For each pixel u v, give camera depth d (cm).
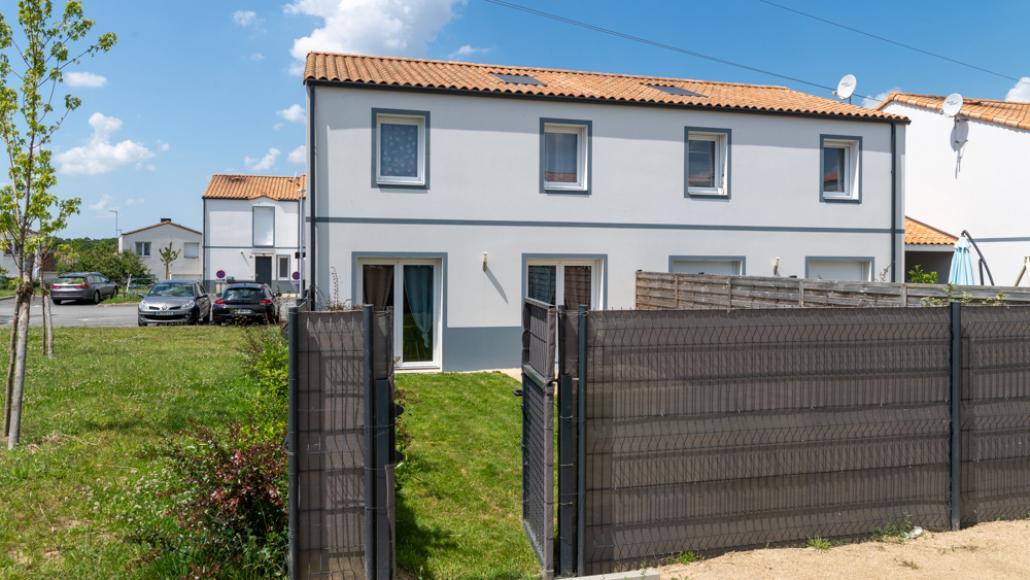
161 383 939
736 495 443
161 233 5172
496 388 1050
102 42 703
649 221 1332
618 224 1316
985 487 493
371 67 1349
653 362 426
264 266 4031
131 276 4291
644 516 429
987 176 1705
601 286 1320
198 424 722
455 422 828
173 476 477
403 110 1208
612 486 423
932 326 476
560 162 1314
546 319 414
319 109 1173
